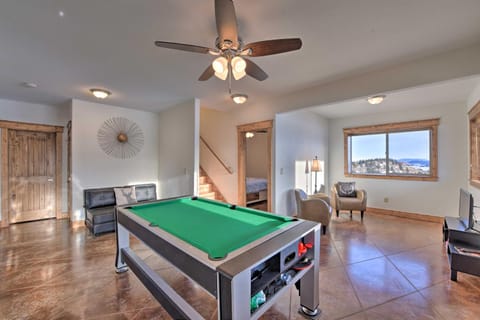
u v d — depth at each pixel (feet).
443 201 15.08
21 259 9.46
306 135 17.69
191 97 13.65
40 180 15.60
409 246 11.00
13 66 9.04
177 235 5.28
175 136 15.96
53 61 8.58
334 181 20.77
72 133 14.07
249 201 20.21
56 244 11.12
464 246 8.43
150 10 5.68
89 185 14.79
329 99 11.12
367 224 14.79
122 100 14.39
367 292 7.19
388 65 9.01
